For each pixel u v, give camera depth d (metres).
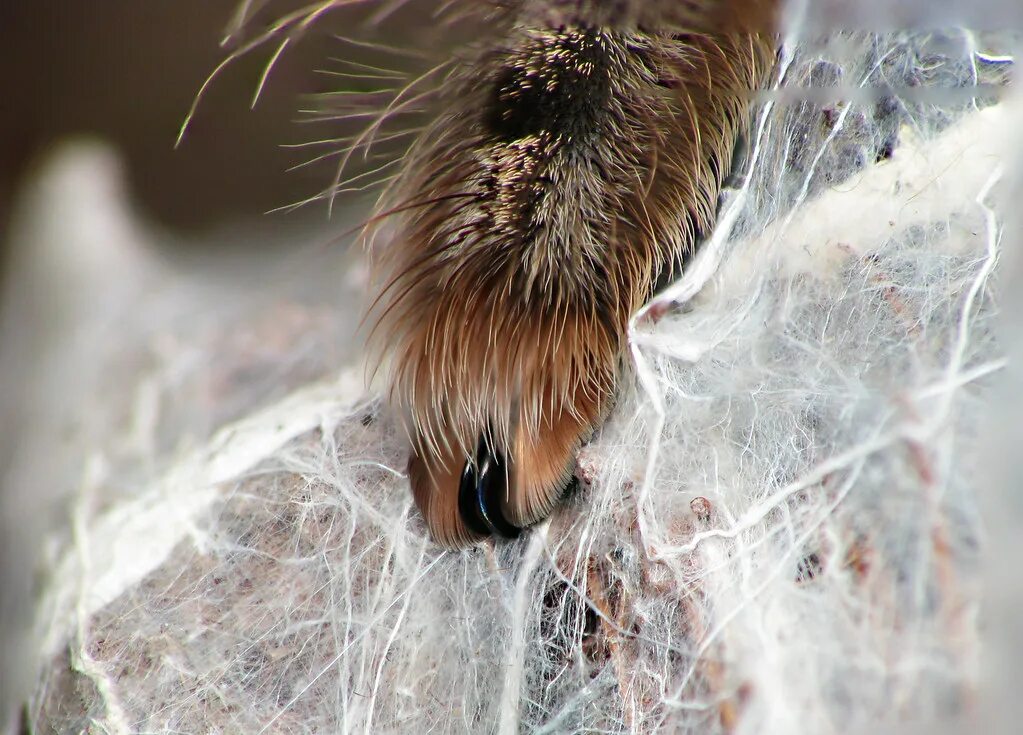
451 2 0.09
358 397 0.09
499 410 0.09
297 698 0.09
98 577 0.09
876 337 0.09
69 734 0.09
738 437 0.09
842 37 0.09
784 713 0.09
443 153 0.09
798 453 0.09
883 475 0.09
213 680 0.09
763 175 0.09
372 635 0.09
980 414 0.09
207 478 0.09
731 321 0.09
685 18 0.09
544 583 0.09
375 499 0.09
